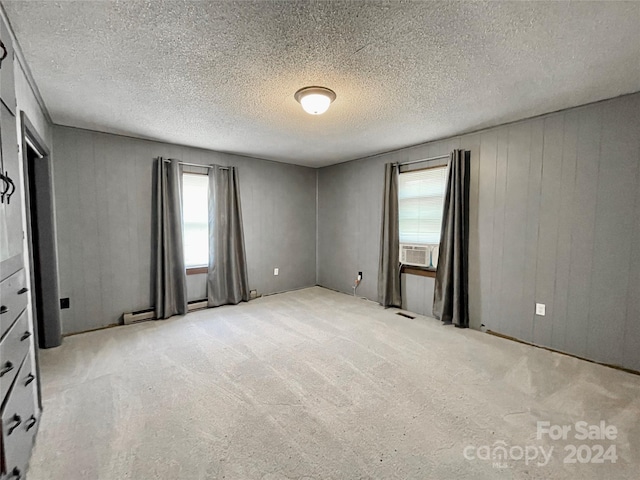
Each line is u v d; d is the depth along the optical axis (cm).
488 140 325
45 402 205
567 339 278
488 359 269
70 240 324
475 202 338
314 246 566
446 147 364
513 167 307
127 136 354
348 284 509
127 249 360
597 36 161
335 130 331
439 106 262
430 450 164
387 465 154
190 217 415
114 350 287
